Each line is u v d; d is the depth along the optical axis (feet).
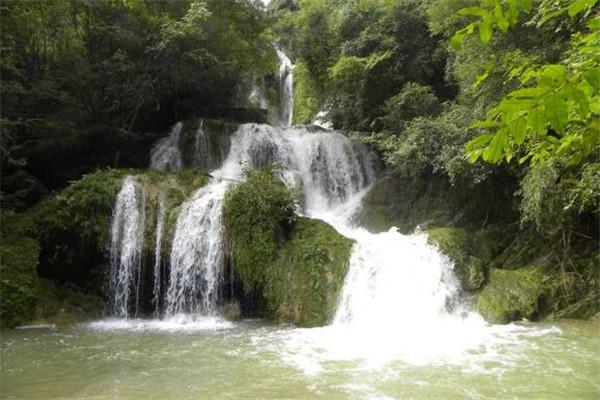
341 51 63.26
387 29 59.11
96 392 21.38
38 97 49.29
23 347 29.19
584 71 5.36
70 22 55.21
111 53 58.23
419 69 57.72
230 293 38.63
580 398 20.18
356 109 64.75
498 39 35.12
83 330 33.99
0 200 45.37
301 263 36.68
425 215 49.88
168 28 55.67
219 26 64.18
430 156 45.27
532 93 5.36
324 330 32.65
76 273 40.50
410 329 32.12
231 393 20.97
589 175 27.78
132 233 40.11
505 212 46.09
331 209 55.11
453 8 44.32
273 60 74.54
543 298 35.45
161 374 23.75
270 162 56.49
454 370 23.73
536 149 11.98
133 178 42.68
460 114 43.32
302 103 82.53
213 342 29.94
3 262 36.73
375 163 59.77
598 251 36.83
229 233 38.45
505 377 22.70
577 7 6.85
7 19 47.32
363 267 36.22
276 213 39.47
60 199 40.96
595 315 33.68
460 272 36.50
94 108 57.52
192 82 63.46
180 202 41.73
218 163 56.85
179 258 39.19
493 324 32.96
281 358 26.14
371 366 24.54
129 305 39.27
